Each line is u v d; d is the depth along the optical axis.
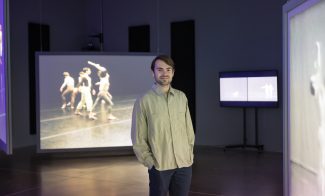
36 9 10.34
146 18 10.59
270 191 5.69
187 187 3.16
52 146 8.54
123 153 8.98
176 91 3.18
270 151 9.11
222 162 7.91
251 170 7.13
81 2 11.62
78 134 8.64
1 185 6.23
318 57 2.47
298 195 2.91
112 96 8.76
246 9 9.28
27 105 10.21
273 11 8.94
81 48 11.59
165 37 10.32
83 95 8.64
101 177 6.71
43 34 10.48
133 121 3.11
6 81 3.92
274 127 9.05
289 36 2.99
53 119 8.53
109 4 11.19
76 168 7.47
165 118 3.05
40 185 6.21
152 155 3.08
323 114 2.43
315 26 2.51
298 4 2.74
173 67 3.11
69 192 5.76
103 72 8.72
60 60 8.54
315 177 2.59
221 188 5.88
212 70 9.78
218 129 9.80
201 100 9.98
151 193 3.10
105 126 8.74
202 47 9.88
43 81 8.47
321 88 2.44
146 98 3.08
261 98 8.72
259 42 9.14
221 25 9.61
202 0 9.82
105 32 11.27
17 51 9.88
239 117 9.52
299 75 2.82
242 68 9.38
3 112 4.35
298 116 2.88
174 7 10.20
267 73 8.62
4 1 3.84
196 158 8.36
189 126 3.21
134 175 6.84
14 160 8.34
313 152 2.61
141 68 8.85
